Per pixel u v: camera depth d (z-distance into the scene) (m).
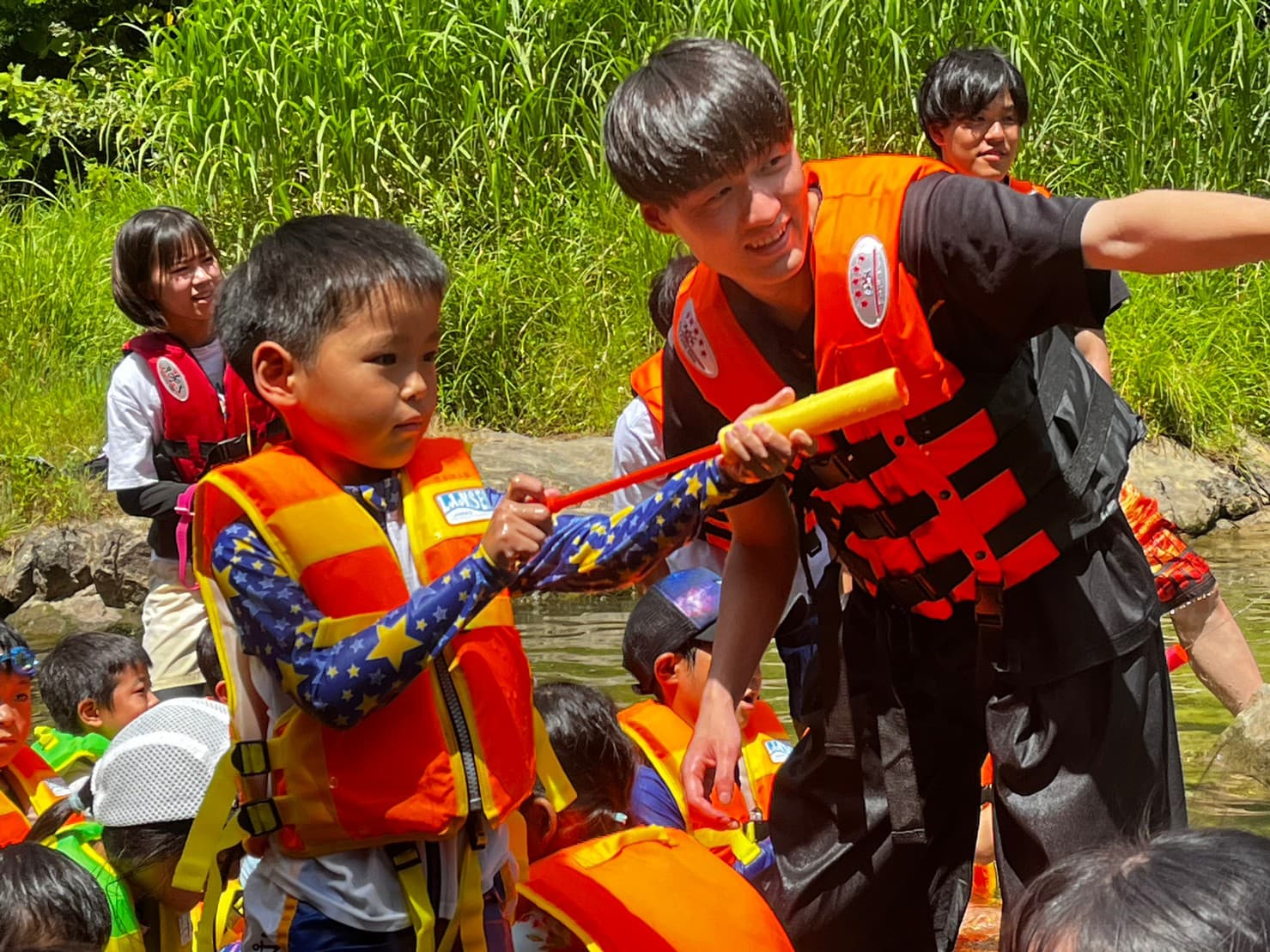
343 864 2.29
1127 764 2.57
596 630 6.33
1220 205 2.08
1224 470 8.73
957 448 2.47
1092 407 2.61
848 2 9.42
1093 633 2.56
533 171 9.62
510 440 8.47
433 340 2.32
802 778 2.95
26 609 7.56
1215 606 4.31
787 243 2.32
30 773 3.92
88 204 11.05
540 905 2.68
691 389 2.70
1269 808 3.99
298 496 2.27
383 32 9.70
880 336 2.36
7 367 9.25
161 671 4.81
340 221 2.34
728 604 2.89
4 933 2.47
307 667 2.19
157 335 4.74
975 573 2.58
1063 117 9.80
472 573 2.16
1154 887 1.27
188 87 9.88
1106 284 2.24
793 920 2.95
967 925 3.81
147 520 7.89
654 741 3.46
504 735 2.34
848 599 2.92
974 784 2.90
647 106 2.28
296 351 2.27
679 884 2.72
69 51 15.28
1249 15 9.91
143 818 2.97
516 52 9.45
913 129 9.52
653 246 9.20
